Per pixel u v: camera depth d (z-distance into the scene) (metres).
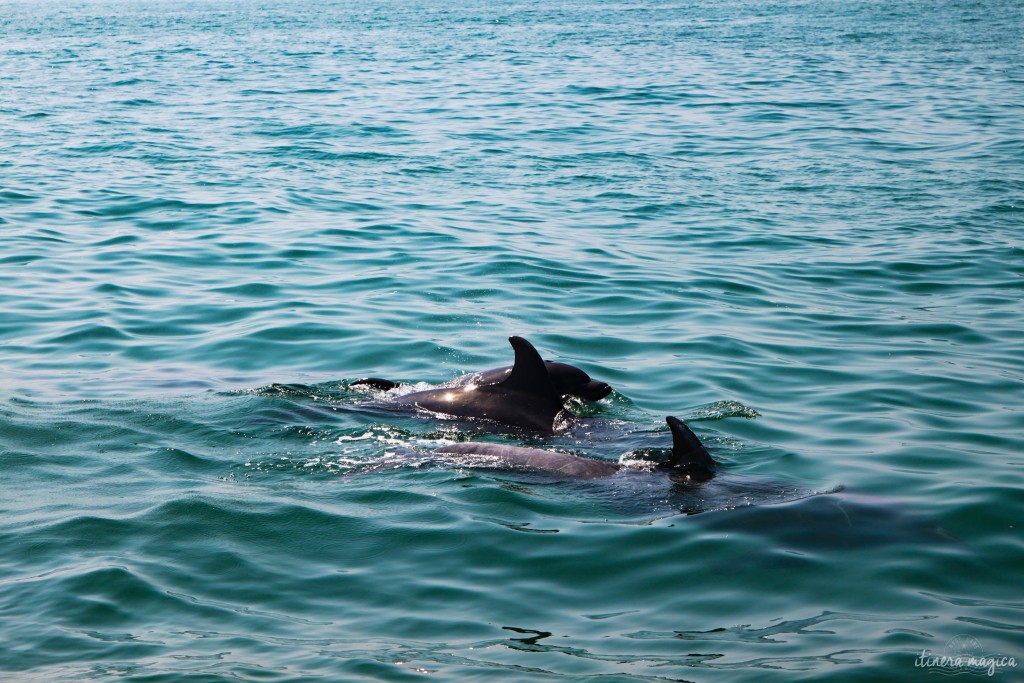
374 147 27.42
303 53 55.19
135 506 8.12
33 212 19.53
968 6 83.81
